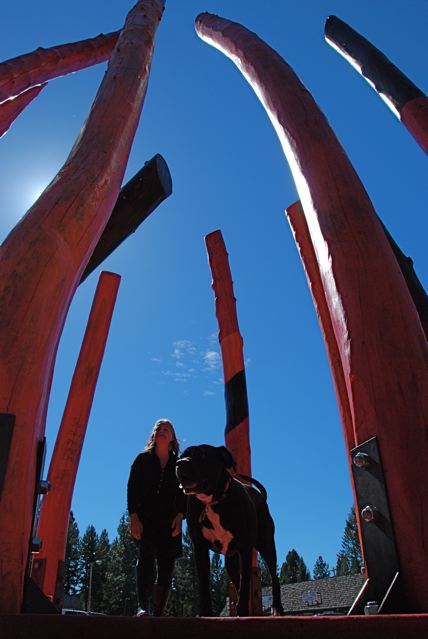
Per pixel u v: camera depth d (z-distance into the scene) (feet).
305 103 10.59
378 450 6.86
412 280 14.88
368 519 6.65
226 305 25.25
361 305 7.80
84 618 4.78
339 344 8.05
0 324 6.49
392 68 15.34
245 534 12.47
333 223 8.61
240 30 14.28
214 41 15.55
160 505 13.20
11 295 6.68
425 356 7.48
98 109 9.53
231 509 12.37
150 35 12.21
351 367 7.55
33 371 6.48
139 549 12.99
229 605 19.21
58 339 7.47
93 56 21.25
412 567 6.20
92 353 23.62
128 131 9.50
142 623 4.74
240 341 24.53
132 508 13.03
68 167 8.36
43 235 7.23
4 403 6.18
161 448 13.52
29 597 6.08
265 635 4.71
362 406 7.26
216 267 26.07
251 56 12.69
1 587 5.60
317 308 11.35
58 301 7.06
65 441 22.22
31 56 18.98
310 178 9.32
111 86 10.09
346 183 9.04
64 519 21.22
